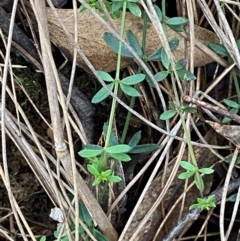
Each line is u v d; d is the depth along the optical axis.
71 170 0.42
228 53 0.46
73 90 0.48
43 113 0.50
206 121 0.45
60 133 0.41
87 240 0.45
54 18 0.46
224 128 0.45
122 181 0.47
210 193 0.47
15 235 0.51
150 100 0.49
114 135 0.46
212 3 0.48
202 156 0.48
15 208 0.44
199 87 0.48
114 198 0.47
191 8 0.45
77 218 0.42
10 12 0.48
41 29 0.40
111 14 0.44
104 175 0.42
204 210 0.50
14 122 0.47
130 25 0.46
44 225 0.52
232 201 0.47
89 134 0.49
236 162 0.46
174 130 0.45
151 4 0.42
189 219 0.45
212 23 0.46
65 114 0.41
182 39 0.47
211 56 0.47
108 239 0.45
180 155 0.46
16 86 0.49
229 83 0.48
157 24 0.42
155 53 0.44
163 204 0.47
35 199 0.52
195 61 0.47
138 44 0.44
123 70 0.48
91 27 0.46
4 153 0.43
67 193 0.47
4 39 0.46
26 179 0.51
